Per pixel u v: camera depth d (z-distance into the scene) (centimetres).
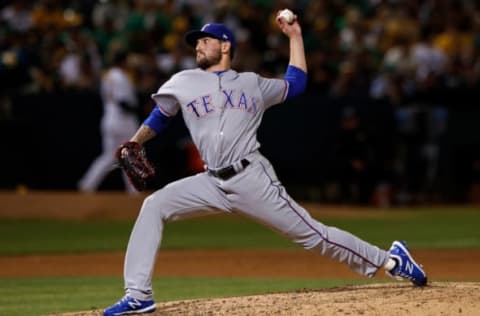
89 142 6362
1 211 5972
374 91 6762
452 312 2191
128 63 6412
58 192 6406
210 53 2364
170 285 3550
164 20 7294
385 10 7969
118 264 4316
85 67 6756
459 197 6819
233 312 2281
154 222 2331
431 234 5291
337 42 7331
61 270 4119
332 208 6366
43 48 6994
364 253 2397
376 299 2331
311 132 6419
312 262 4356
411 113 6556
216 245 5012
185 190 2344
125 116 5997
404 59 7100
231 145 2295
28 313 2792
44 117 6406
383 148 6488
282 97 2395
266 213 2328
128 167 2370
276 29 7231
